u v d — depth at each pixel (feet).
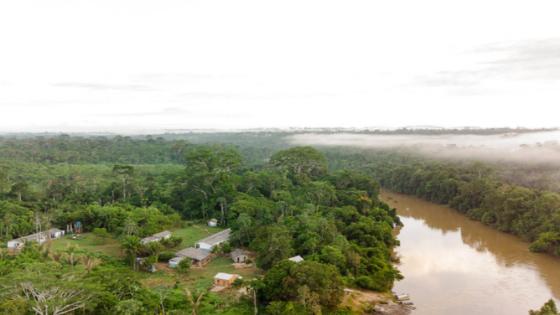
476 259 271.49
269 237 232.73
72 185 384.06
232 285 201.67
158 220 303.27
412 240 317.83
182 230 312.09
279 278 184.03
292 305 164.55
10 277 137.69
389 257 265.75
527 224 316.60
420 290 220.43
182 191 367.45
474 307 201.26
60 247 258.57
